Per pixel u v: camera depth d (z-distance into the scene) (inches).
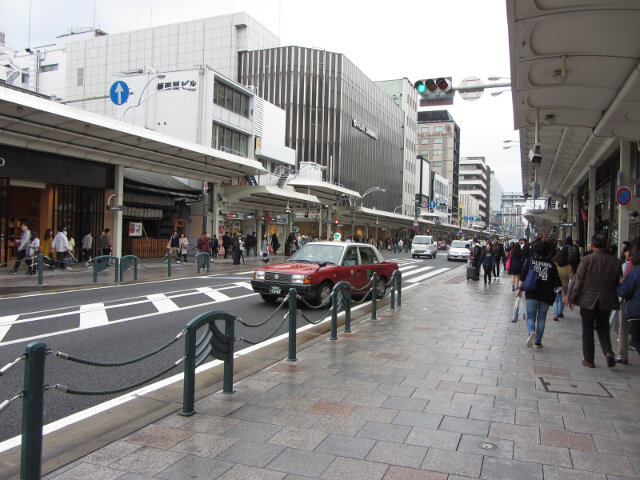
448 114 4635.8
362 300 491.8
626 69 298.7
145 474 121.2
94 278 570.9
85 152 749.3
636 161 573.9
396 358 247.6
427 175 3865.7
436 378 211.9
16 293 474.3
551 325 364.8
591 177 817.5
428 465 128.2
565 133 605.0
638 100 331.0
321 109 2301.9
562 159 825.5
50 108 580.7
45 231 732.7
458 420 161.8
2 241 713.6
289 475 121.6
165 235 1060.5
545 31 260.2
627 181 592.7
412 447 139.5
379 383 202.5
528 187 1385.3
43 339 282.5
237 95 1263.5
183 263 893.2
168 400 185.8
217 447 137.5
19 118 602.9
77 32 2440.9
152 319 354.0
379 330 328.2
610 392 195.5
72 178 755.4
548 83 331.9
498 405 177.8
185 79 1121.4
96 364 126.1
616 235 687.1
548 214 1589.6
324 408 171.0
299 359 243.1
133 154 816.9
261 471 123.5
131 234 949.8
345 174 2397.9
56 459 128.6
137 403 182.2
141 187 936.9
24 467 106.4
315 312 409.4
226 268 847.1
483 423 159.5
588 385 204.8
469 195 5231.3
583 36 263.7
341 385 198.8
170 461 128.3
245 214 1296.8
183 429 150.1
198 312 387.9
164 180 1027.9
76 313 371.9
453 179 4628.4
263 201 1307.8
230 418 159.9
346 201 1791.3
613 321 318.3
